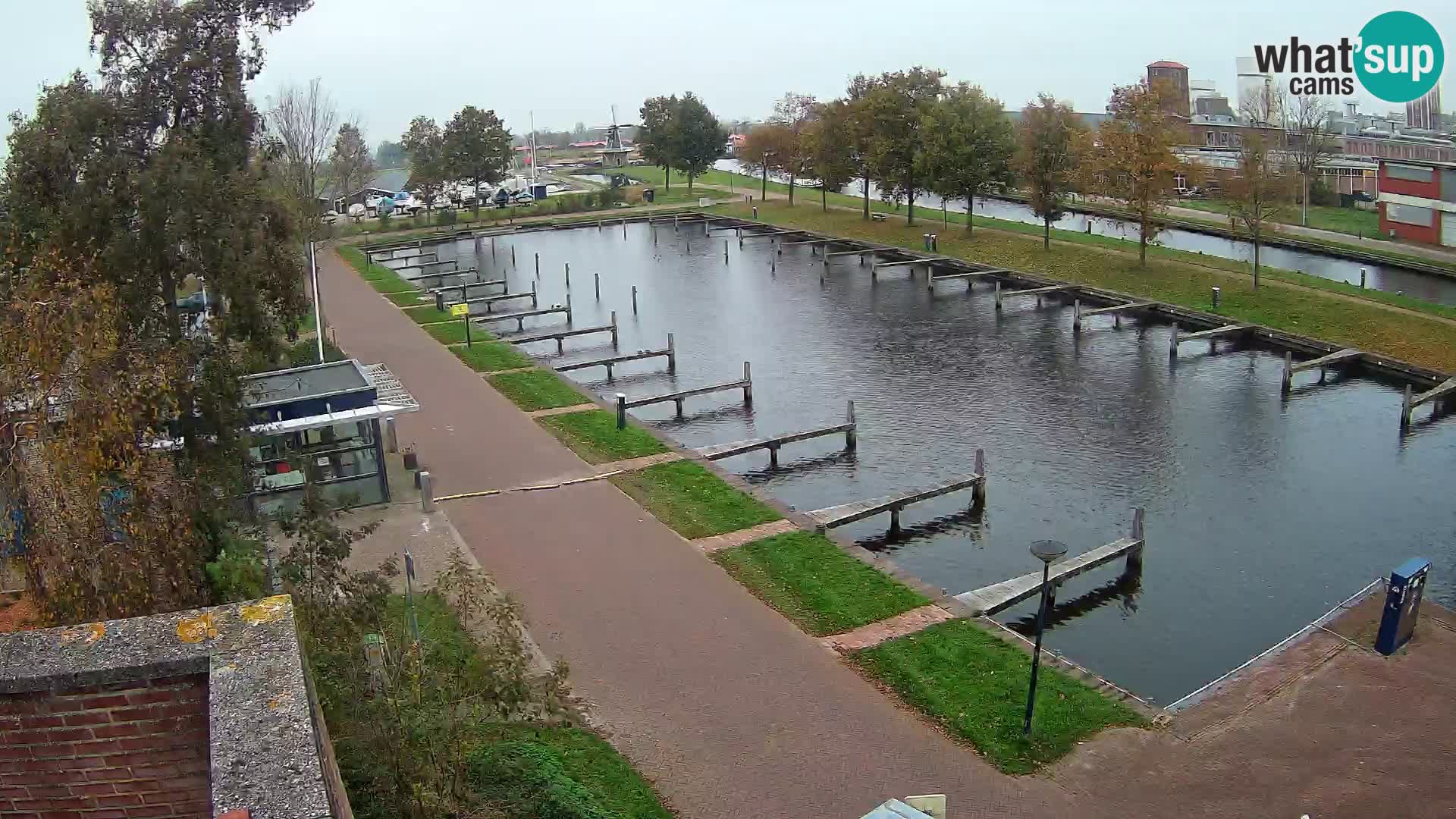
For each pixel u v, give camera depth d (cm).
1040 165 7156
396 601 2423
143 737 796
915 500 3269
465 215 10869
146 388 2006
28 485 1930
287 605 864
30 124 3036
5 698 766
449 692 1432
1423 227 7275
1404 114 13438
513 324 6400
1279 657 2278
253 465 2781
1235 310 5650
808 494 3625
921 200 11169
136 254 2842
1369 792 1812
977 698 2080
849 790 1806
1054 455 3925
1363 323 5191
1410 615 2270
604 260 8475
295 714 717
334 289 7019
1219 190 7269
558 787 1608
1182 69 13000
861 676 2169
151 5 3158
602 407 4169
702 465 3444
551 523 2964
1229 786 1834
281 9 3347
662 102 11856
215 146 3162
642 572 2648
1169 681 2492
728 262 8175
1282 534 3244
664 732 1975
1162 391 4659
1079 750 1933
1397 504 3441
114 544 1928
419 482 3158
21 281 2317
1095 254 7019
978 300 6562
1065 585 2956
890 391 4778
